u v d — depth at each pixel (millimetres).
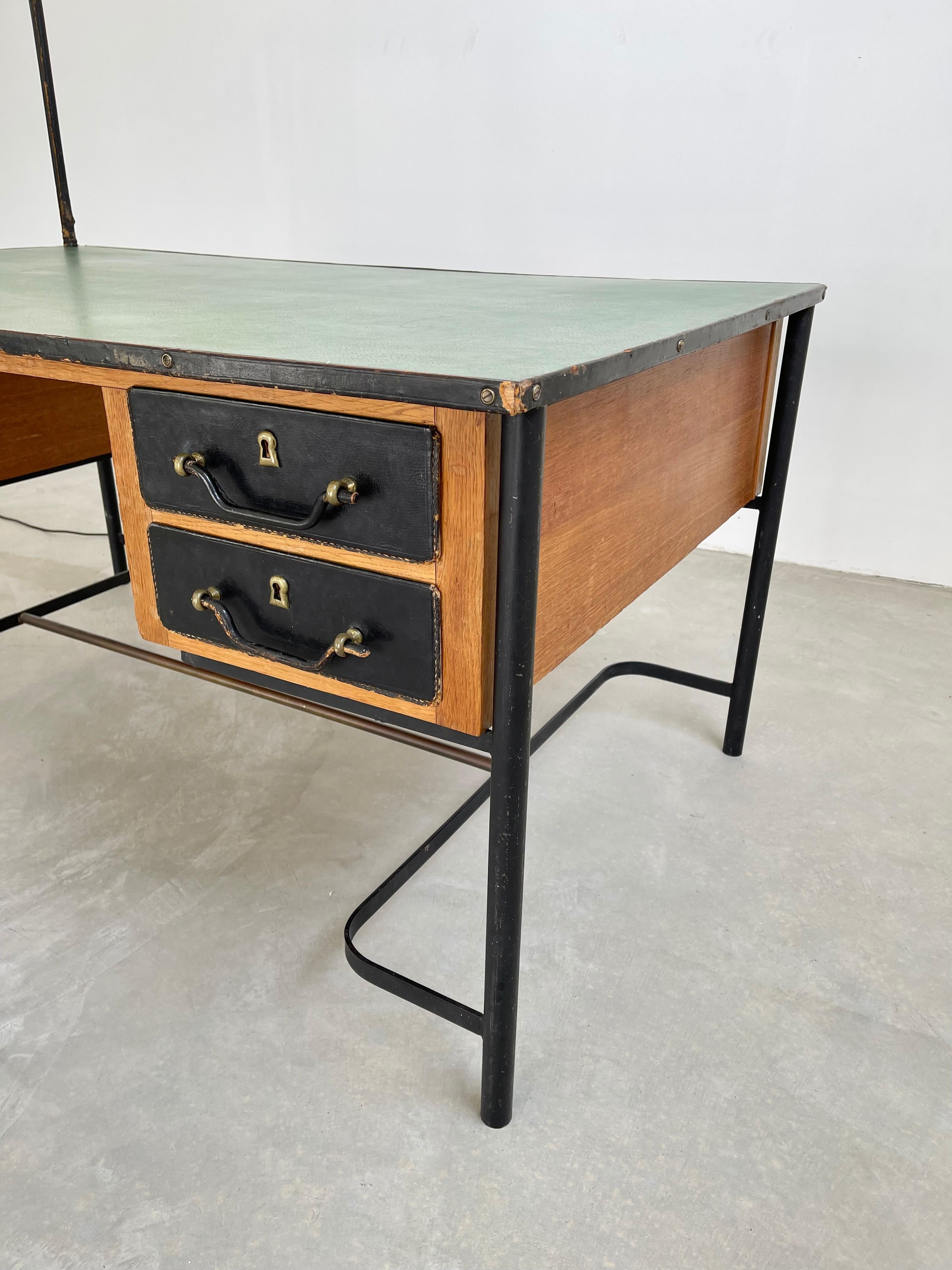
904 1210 1000
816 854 1584
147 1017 1236
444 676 910
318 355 836
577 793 1750
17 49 3713
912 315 2596
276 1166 1037
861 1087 1148
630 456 1090
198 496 970
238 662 1062
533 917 1425
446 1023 1241
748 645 1769
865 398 2727
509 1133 1083
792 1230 976
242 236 3549
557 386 763
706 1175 1035
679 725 2002
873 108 2459
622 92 2725
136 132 3588
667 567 1321
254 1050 1188
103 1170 1030
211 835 1622
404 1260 942
